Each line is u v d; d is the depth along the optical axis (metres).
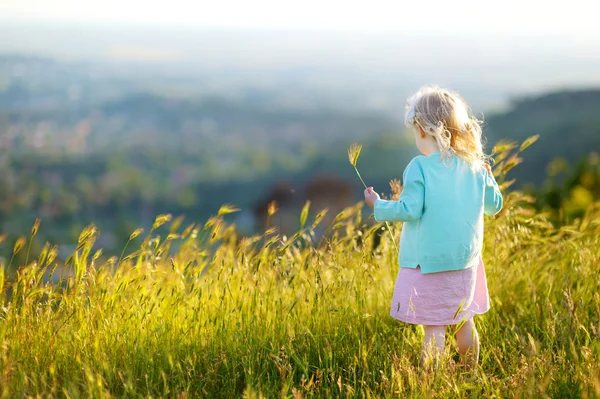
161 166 144.88
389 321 3.19
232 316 2.92
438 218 2.75
